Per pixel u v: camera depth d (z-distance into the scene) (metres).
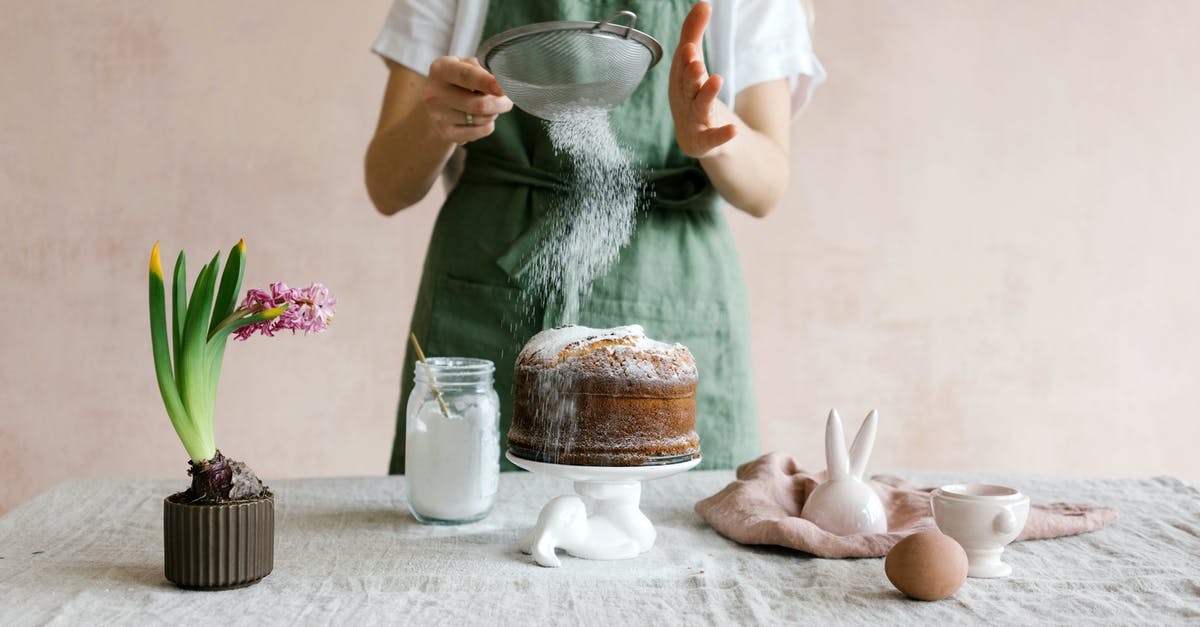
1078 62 3.32
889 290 3.32
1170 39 3.33
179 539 0.99
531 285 1.70
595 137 1.62
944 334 3.34
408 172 1.74
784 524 1.14
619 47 1.23
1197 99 3.35
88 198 3.15
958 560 0.99
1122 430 3.38
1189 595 1.02
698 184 1.76
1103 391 3.37
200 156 3.17
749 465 1.42
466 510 1.26
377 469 3.26
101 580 1.04
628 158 1.72
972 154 3.32
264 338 3.21
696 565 1.10
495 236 1.73
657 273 1.74
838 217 3.30
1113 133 3.34
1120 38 3.32
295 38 3.18
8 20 3.11
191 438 1.02
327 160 3.20
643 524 1.16
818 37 3.27
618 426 1.13
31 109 3.13
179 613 0.94
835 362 3.33
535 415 1.15
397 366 3.25
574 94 1.28
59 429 3.18
